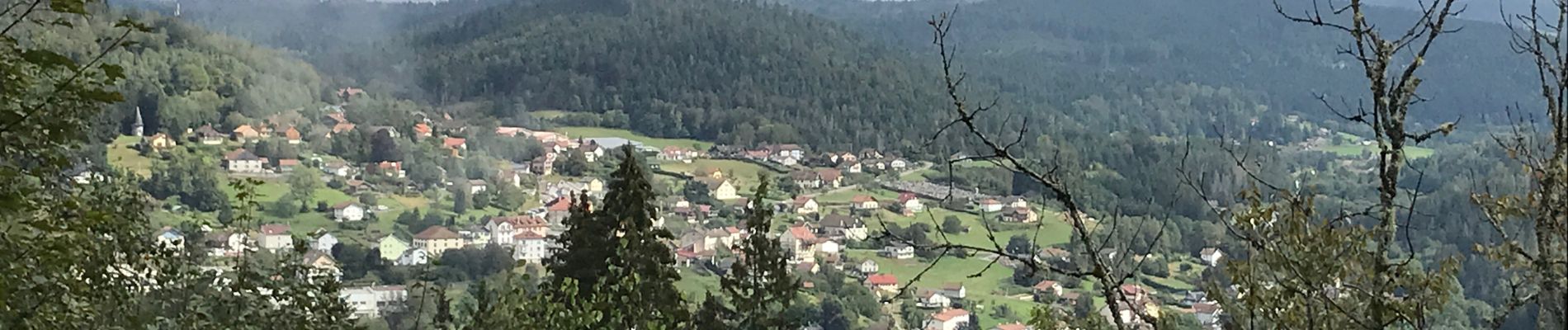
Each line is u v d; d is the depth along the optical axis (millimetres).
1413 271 4645
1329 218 4656
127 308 7273
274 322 8031
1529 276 4535
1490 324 4660
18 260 5270
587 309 8688
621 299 9438
